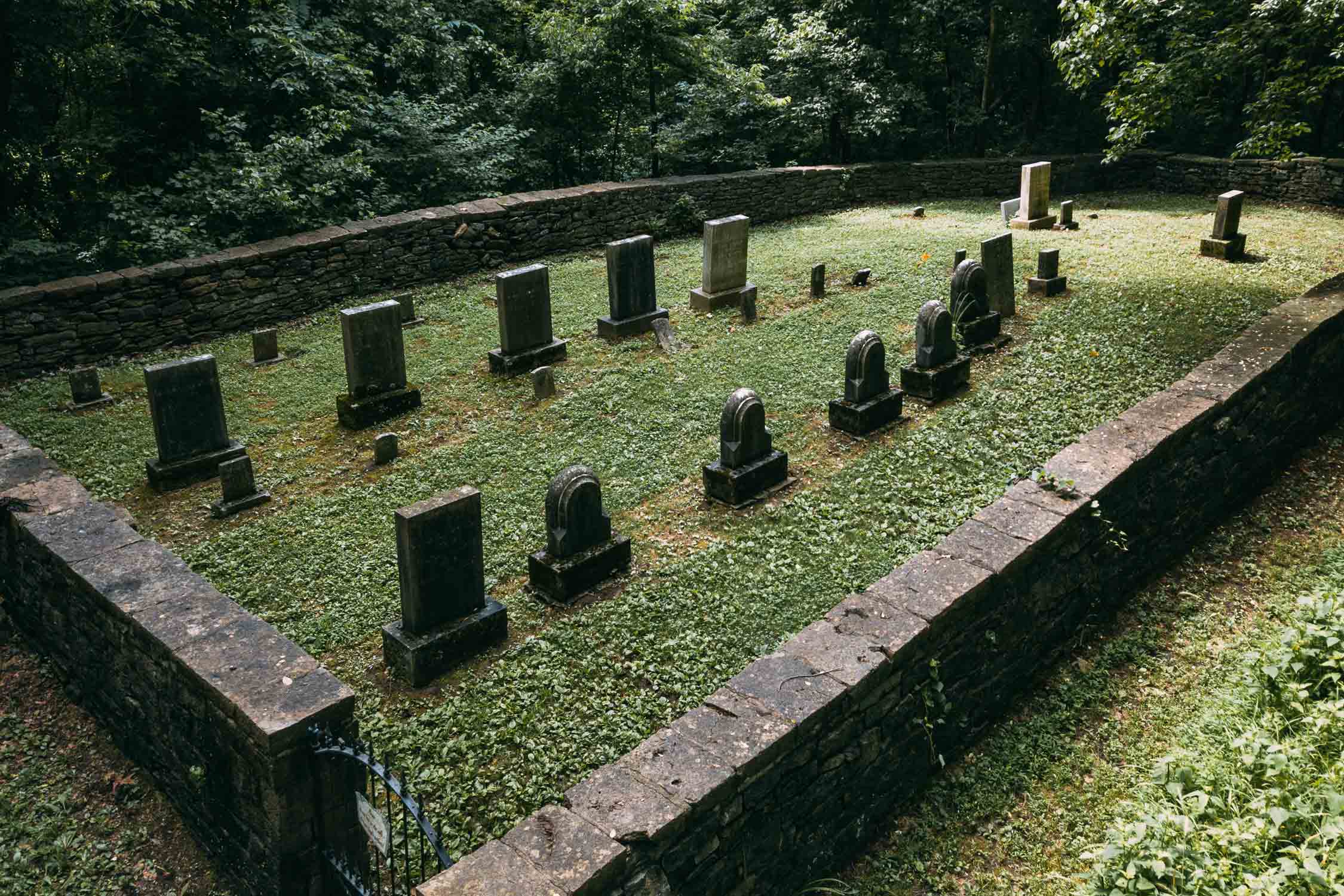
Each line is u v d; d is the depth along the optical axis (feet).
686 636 23.34
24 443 29.01
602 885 15.23
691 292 47.01
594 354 41.60
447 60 66.59
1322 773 17.95
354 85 61.77
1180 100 57.11
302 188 52.60
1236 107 76.02
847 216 69.51
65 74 53.11
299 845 17.48
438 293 51.39
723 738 17.95
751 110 74.43
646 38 65.10
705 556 26.73
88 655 22.67
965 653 22.59
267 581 26.09
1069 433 32.07
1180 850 16.56
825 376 38.17
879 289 48.14
